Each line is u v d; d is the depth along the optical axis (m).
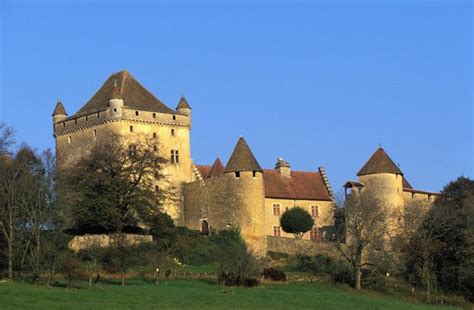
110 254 105.25
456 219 114.62
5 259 98.06
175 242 113.69
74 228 115.19
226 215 123.62
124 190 114.19
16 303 72.88
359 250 108.06
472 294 107.56
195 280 99.88
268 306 80.62
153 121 129.25
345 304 87.25
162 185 128.50
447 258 112.19
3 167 103.62
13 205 98.75
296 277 109.56
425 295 105.62
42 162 108.88
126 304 75.69
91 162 115.44
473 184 127.94
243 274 98.62
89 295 80.12
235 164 123.81
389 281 111.50
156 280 96.38
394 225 123.31
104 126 126.81
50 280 89.44
